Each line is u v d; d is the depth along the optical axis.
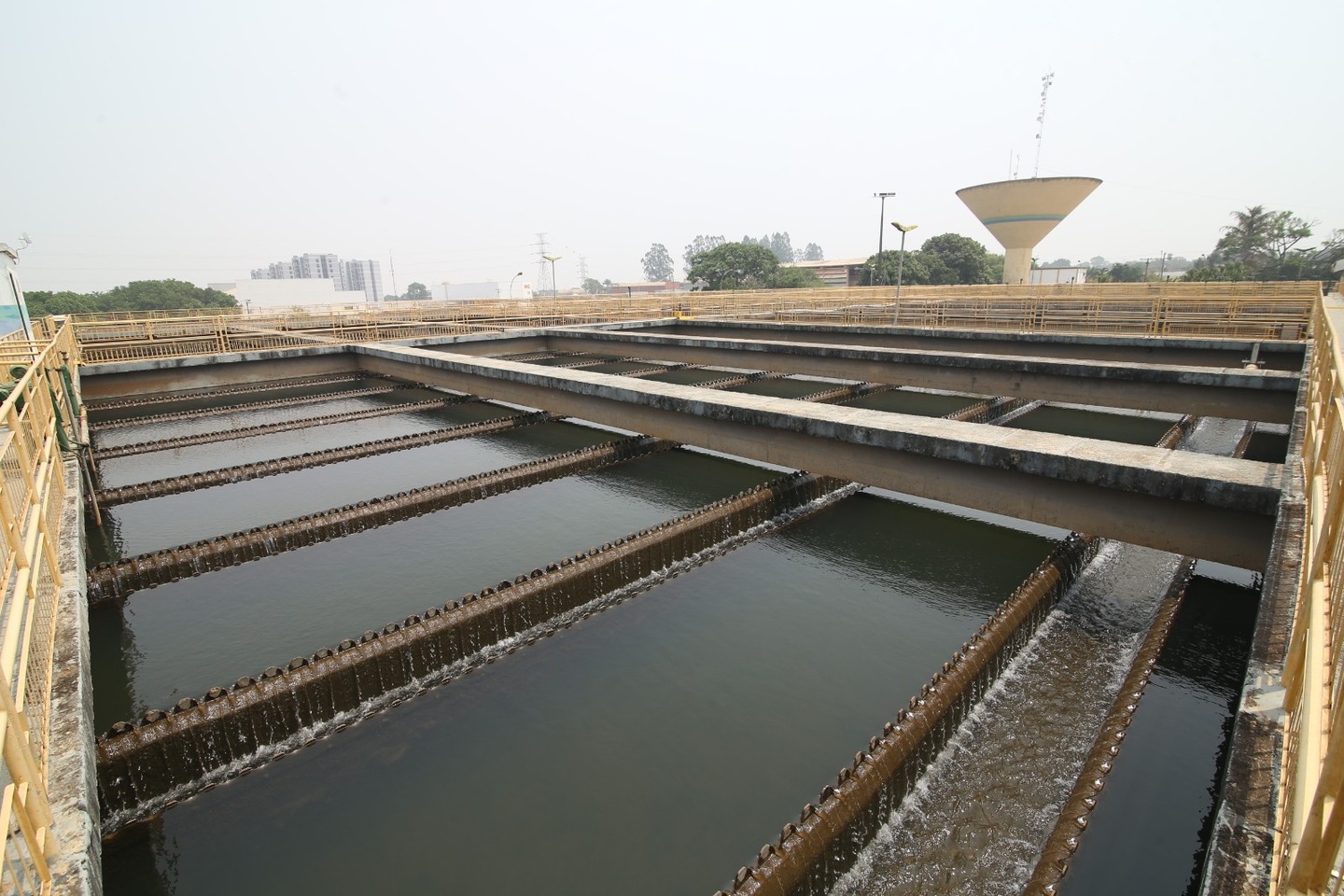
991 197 61.06
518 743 6.84
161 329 25.89
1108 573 9.71
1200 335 25.19
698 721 7.10
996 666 7.62
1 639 4.64
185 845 5.75
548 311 39.44
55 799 3.86
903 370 19.66
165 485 12.70
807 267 114.75
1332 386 5.08
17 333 15.46
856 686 7.59
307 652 7.95
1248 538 7.45
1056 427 18.45
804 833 5.25
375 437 16.69
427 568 9.94
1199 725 6.80
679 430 13.62
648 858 5.61
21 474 6.22
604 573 9.35
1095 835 5.64
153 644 8.18
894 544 10.86
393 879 5.46
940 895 5.38
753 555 10.60
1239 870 3.11
